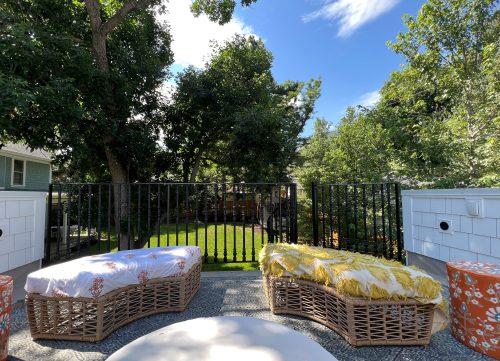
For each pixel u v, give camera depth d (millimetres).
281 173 7066
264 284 2504
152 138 5680
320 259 2023
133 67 5484
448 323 1851
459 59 4918
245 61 7277
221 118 6637
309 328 1950
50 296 1820
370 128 5621
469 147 4680
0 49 3703
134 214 5617
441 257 2850
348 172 5582
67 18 5297
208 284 2943
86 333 1809
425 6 4984
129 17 6098
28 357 1646
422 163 5020
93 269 1887
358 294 1706
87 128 4688
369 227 4836
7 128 3820
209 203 9867
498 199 2273
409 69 5363
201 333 1003
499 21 4680
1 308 1576
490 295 1592
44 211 3326
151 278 2178
